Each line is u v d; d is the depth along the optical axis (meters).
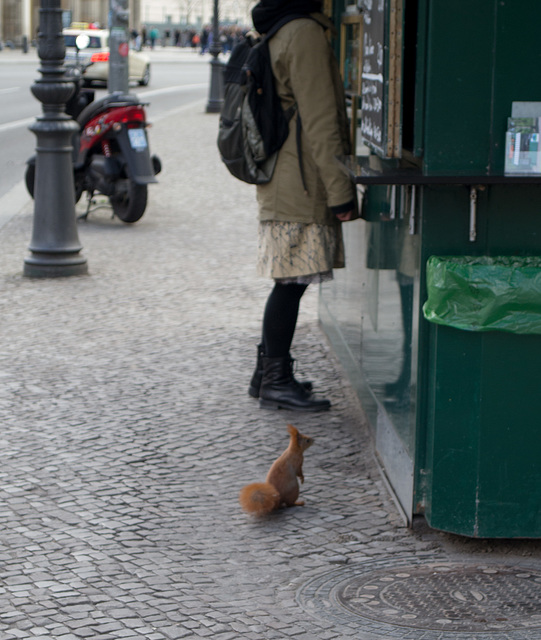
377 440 4.71
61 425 5.12
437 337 3.70
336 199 4.73
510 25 3.57
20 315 7.29
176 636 3.12
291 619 3.26
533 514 3.78
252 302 7.75
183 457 4.72
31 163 11.52
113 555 3.71
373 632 3.18
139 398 5.56
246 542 3.85
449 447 3.76
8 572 3.55
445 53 3.58
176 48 89.12
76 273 8.54
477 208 3.66
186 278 8.52
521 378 3.71
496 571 3.65
